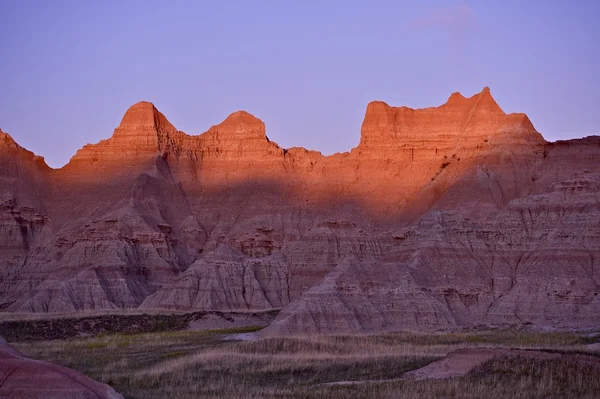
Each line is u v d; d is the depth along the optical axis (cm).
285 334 16050
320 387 11144
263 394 10794
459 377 11206
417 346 14412
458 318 18825
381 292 17800
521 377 10950
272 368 12588
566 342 14625
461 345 14438
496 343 14662
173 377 12062
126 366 13188
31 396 9581
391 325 17212
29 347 15562
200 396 10731
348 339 15162
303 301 16875
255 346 14350
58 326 18125
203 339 16525
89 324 18575
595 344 14038
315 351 14025
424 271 19875
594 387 10544
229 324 19512
